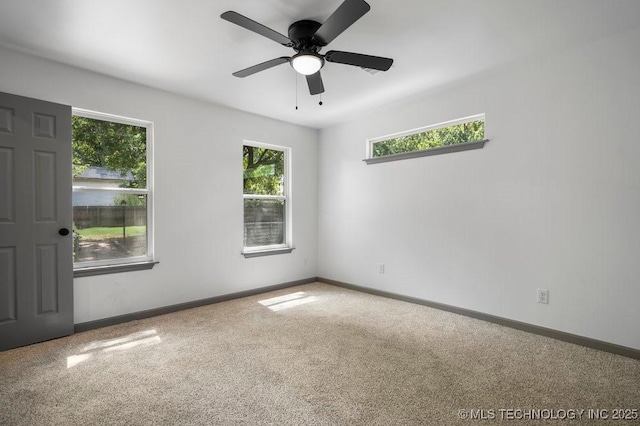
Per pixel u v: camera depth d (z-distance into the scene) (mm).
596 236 2574
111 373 2184
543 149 2838
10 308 2557
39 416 1727
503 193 3088
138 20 2203
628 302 2436
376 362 2346
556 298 2777
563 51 2705
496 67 2977
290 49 2602
